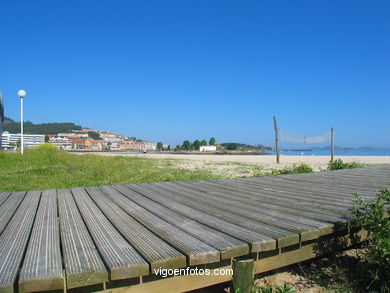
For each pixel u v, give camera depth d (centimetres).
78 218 349
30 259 222
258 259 268
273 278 314
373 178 725
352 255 355
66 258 224
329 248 315
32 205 427
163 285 226
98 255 231
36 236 281
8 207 415
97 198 476
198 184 625
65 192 536
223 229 297
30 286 189
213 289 293
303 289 292
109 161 1706
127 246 250
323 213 364
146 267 213
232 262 251
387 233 285
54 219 347
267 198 468
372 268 300
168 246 249
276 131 2080
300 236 282
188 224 318
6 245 254
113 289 213
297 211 377
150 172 1283
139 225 316
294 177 747
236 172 1372
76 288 204
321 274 320
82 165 1427
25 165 1439
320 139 2028
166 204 425
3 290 183
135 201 449
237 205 416
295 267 338
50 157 1775
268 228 299
